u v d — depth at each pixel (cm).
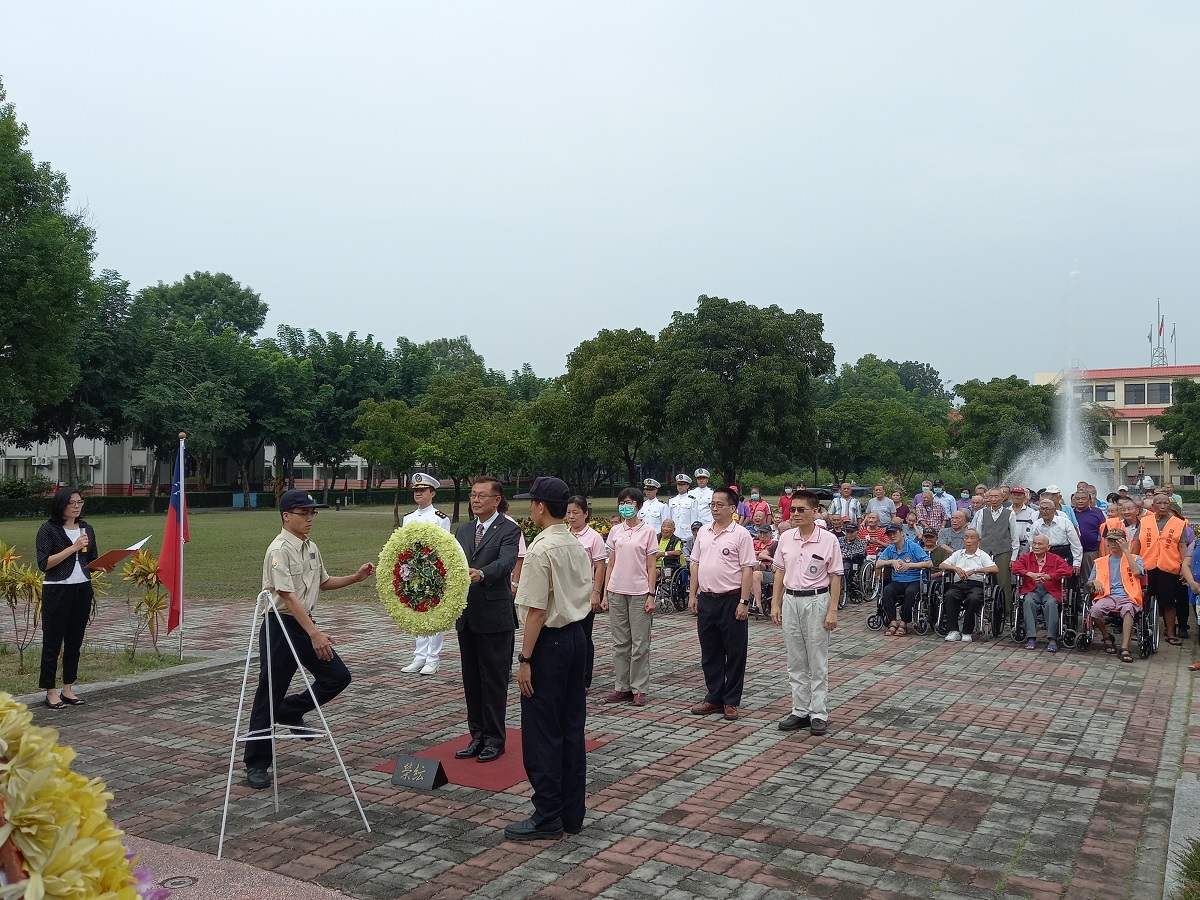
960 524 1300
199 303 7806
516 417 4259
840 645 1195
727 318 3369
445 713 827
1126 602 1093
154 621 1055
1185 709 852
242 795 609
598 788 625
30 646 1129
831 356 3419
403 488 6494
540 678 536
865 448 5069
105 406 4494
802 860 506
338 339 6162
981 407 4619
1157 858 511
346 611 1488
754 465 4684
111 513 4597
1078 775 656
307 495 657
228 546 2612
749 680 981
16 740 239
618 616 877
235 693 899
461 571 627
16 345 2192
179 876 453
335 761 685
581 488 5306
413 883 475
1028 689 935
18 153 2200
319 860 504
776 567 809
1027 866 500
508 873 487
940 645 1195
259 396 5562
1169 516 1194
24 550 2456
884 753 709
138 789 623
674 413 3338
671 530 1520
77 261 2217
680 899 457
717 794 613
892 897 461
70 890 223
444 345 9406
